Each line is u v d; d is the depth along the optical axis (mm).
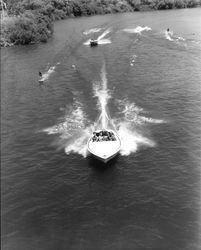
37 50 110625
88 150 44750
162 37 110688
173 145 46969
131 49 98250
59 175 42406
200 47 95188
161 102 60625
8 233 33906
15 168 44594
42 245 32312
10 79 80438
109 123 53812
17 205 37750
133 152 45719
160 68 79125
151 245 31594
